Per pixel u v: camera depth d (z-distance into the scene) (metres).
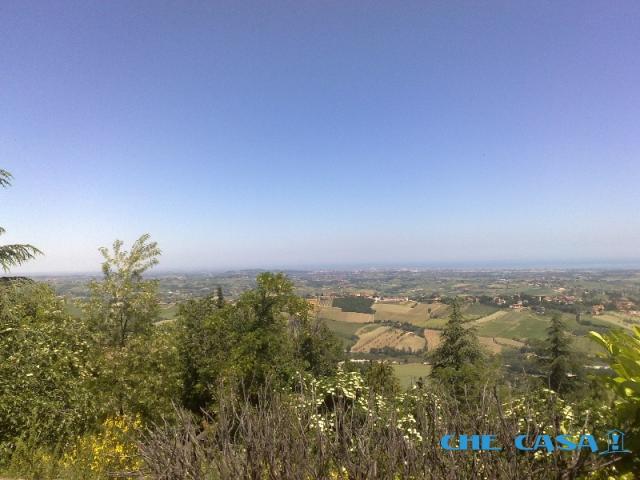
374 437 2.19
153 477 2.27
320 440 2.11
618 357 1.79
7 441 5.20
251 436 2.18
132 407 6.39
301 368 7.11
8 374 5.48
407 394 2.75
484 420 2.05
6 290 6.92
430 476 1.92
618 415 1.84
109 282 7.72
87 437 5.57
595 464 1.80
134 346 7.02
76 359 6.25
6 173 7.96
